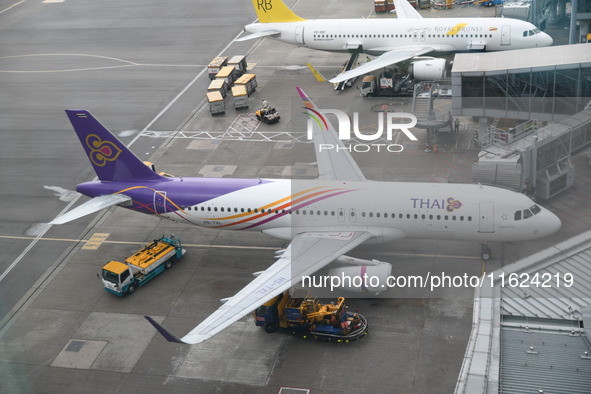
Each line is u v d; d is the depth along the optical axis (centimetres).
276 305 4212
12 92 8656
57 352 4222
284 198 4709
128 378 3972
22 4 12675
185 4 12056
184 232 5481
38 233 5612
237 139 7056
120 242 5406
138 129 7462
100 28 11025
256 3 8500
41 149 7138
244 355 4100
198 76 8844
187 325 4378
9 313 4625
